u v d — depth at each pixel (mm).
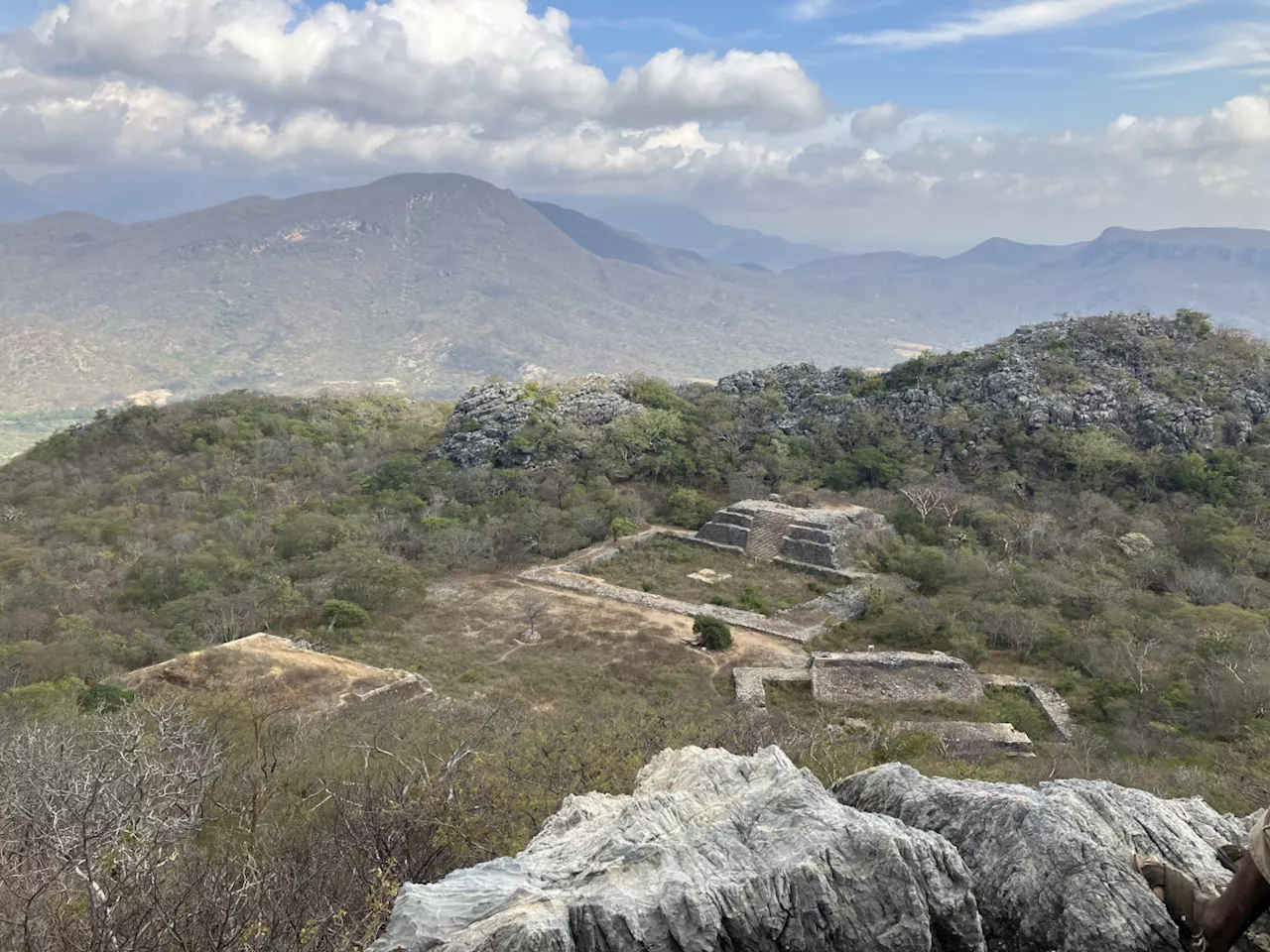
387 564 48031
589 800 7578
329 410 102188
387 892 9406
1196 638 39969
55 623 48188
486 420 77875
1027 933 5645
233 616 43250
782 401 81250
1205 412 69062
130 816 10508
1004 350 79500
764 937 5203
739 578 51750
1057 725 33469
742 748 18312
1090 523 60219
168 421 94938
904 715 33438
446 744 19203
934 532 58406
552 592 48875
